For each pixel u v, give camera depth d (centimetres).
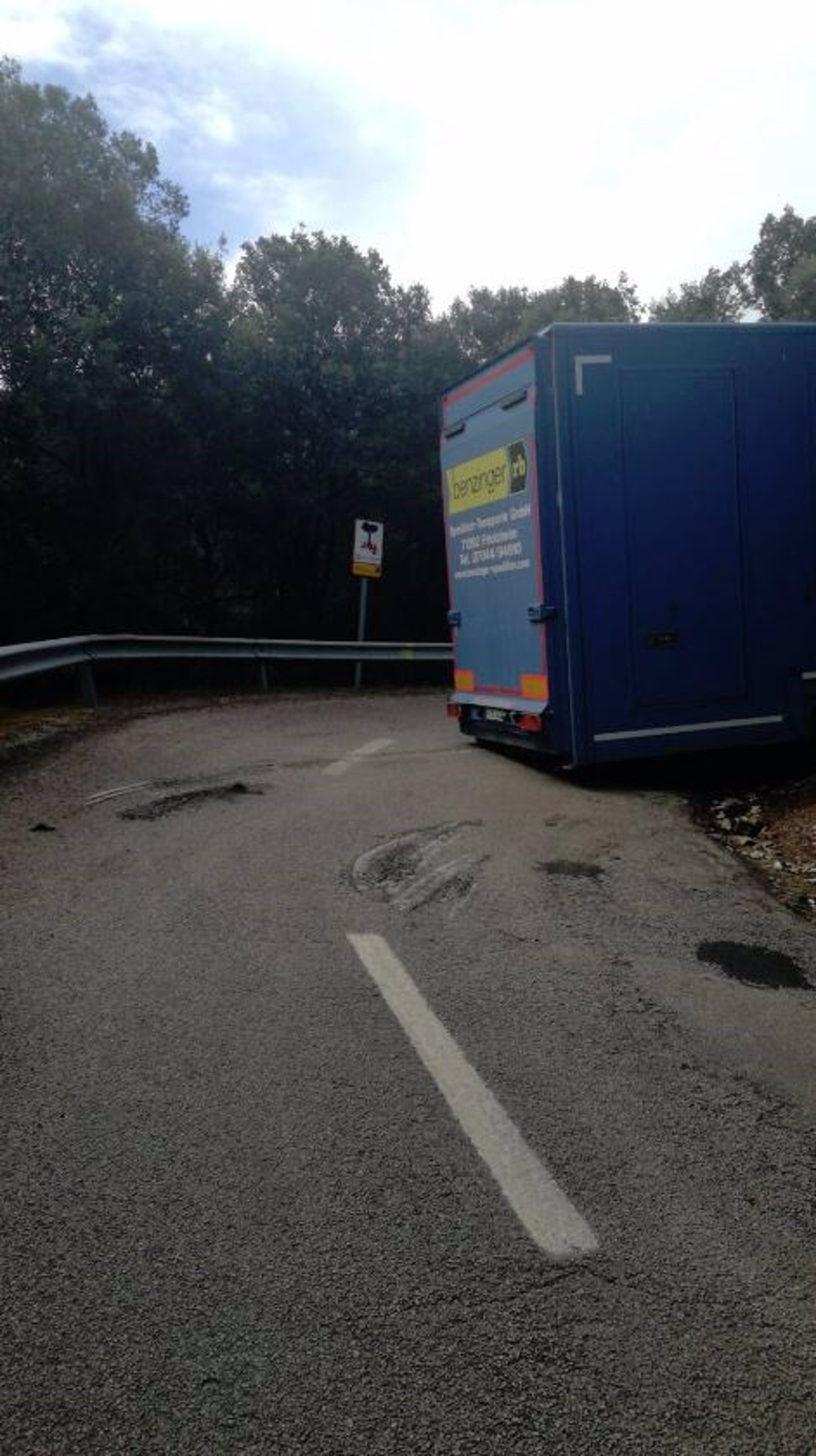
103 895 577
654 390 854
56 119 1902
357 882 607
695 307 3092
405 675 2711
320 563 2716
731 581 886
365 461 2406
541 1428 223
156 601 2138
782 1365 241
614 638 856
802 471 902
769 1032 423
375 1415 226
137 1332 250
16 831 709
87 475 2084
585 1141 337
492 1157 325
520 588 904
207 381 2108
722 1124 350
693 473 869
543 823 747
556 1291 265
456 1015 431
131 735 1105
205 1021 420
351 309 2406
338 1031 413
